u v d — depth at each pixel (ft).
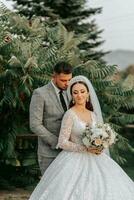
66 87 18.71
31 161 31.42
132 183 18.37
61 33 34.91
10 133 30.66
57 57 32.12
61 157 18.22
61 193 17.34
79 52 35.78
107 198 17.16
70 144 17.90
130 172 43.24
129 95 32.86
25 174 32.37
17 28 34.60
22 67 29.71
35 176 32.55
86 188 17.37
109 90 32.71
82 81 18.53
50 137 18.54
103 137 17.48
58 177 17.71
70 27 67.00
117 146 33.42
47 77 30.66
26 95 30.81
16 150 31.94
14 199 28.22
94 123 18.02
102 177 17.78
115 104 33.22
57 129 18.75
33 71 30.30
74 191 17.33
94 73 32.12
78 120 18.06
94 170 17.87
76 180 17.63
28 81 30.42
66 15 68.08
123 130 68.54
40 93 18.70
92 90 18.78
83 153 18.19
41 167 19.10
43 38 34.73
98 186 17.49
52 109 18.72
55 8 67.26
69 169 17.81
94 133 17.42
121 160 33.83
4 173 32.27
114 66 32.42
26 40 33.22
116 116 33.88
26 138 31.68
